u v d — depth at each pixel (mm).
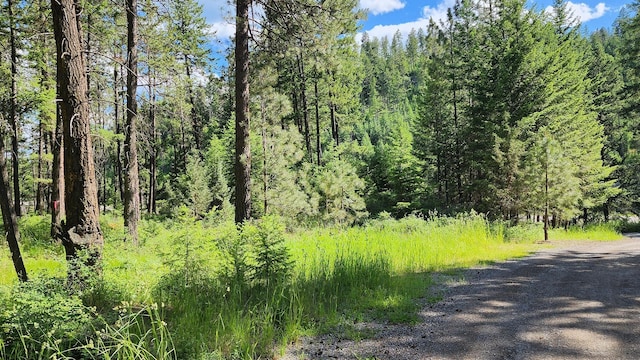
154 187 33531
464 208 26859
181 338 4707
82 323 4410
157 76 14078
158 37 14938
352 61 34062
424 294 7410
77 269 5859
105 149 19672
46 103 14875
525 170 19188
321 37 11305
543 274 9148
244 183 10781
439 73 32781
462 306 6594
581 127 31484
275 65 12680
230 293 6156
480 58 30672
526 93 27469
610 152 40344
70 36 6285
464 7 32500
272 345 4906
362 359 4500
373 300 6691
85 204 6344
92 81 14141
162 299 6070
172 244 7246
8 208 5965
